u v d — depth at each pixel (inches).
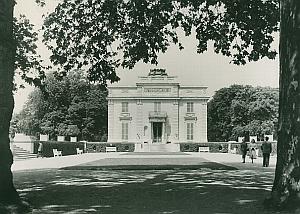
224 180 695.1
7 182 399.5
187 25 710.5
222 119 3479.3
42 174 840.9
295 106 381.7
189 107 3029.0
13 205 388.8
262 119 3181.6
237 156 1914.4
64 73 725.9
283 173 386.3
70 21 705.6
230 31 713.0
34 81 769.6
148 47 711.7
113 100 3043.8
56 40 712.4
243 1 649.6
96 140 3344.0
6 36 404.5
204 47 729.0
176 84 3024.1
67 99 3260.3
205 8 707.4
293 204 368.2
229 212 385.4
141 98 3016.7
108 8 684.1
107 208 414.9
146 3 666.8
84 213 387.2
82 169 978.1
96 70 725.9
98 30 712.4
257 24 666.2
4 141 401.4
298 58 381.7
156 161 1373.0
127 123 3029.0
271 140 2108.8
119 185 622.5
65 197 494.3
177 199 472.7
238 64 721.6
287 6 394.0
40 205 435.2
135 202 452.4
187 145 2837.1
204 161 1366.9
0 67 395.2
